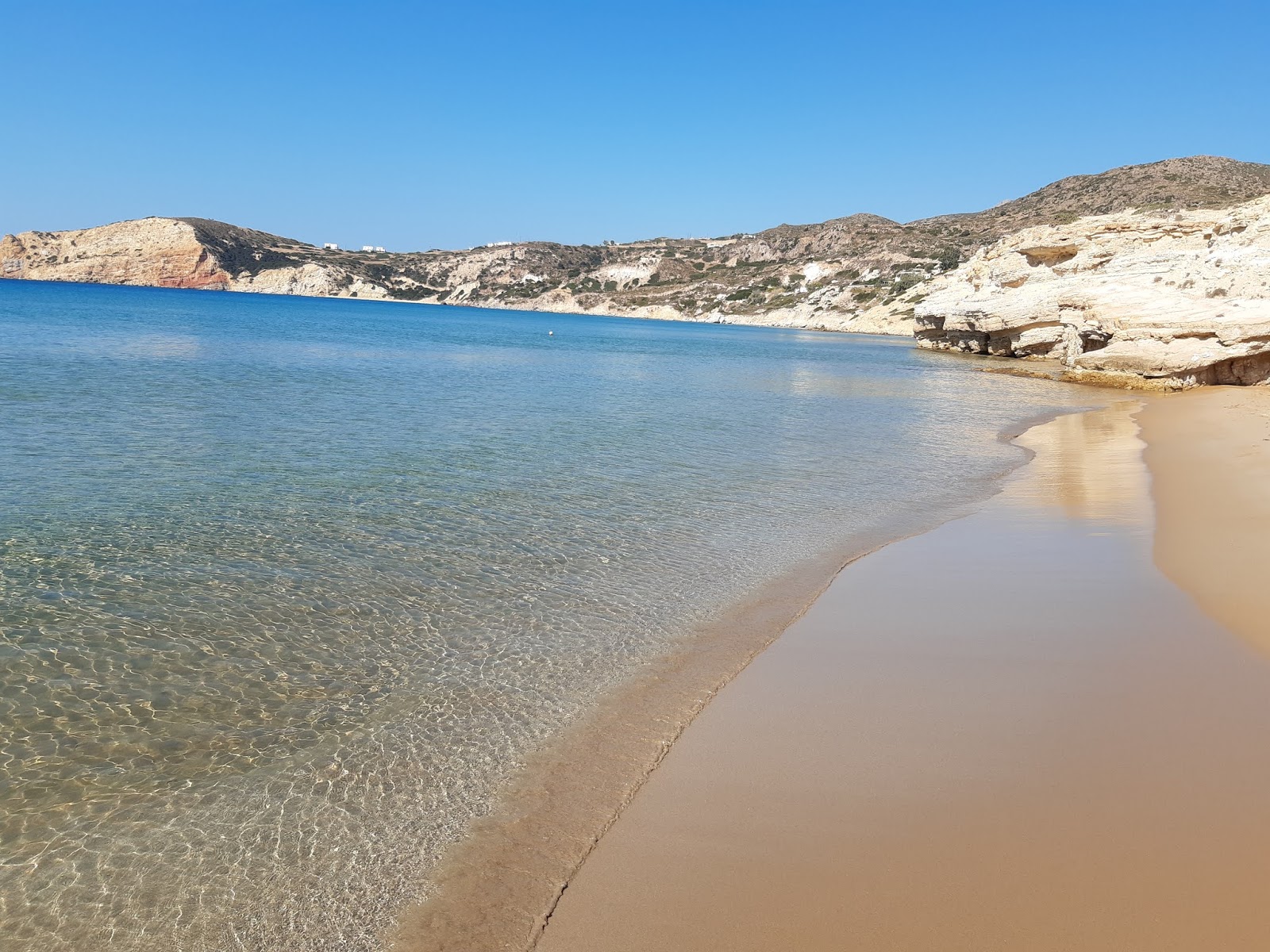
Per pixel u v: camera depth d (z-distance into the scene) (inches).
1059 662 264.4
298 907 158.4
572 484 559.8
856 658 274.5
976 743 211.6
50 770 204.7
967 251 7081.7
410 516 458.9
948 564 386.0
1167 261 1815.9
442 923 152.5
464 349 2347.4
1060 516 483.2
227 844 177.9
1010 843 166.4
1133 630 289.0
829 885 155.9
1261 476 568.1
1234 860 157.8
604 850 172.4
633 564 387.9
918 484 596.7
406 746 221.3
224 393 979.9
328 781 203.8
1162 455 706.2
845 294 6939.0
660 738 223.0
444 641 292.7
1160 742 207.6
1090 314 1657.2
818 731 222.7
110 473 530.6
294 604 323.0
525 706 244.7
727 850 169.8
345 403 949.2
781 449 747.4
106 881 165.2
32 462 549.3
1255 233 1534.2
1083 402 1283.2
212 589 335.6
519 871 166.9
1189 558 373.4
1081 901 147.2
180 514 442.6
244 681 256.8
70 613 304.3
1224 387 1381.6
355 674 264.4
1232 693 235.3
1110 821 172.9
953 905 148.0
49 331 2010.3
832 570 379.9
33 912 155.8
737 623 312.8
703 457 688.4
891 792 189.3
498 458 644.7
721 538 437.7
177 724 229.5
